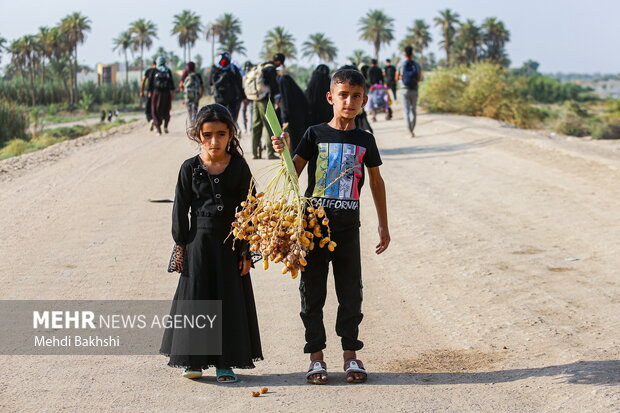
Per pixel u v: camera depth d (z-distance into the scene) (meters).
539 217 9.78
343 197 4.79
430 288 7.05
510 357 5.20
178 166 14.54
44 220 9.91
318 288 4.86
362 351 5.51
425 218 9.97
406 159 15.34
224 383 4.82
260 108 14.15
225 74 15.14
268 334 5.93
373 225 9.64
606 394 4.31
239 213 4.58
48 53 120.50
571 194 11.02
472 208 10.52
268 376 5.01
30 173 13.90
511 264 7.72
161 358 5.36
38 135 31.11
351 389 4.69
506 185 12.00
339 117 4.87
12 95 105.12
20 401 4.43
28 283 7.18
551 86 138.38
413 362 5.22
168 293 6.94
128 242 8.82
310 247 4.54
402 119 24.98
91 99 107.69
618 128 38.38
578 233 8.87
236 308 4.77
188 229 4.83
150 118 21.88
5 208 10.64
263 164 13.92
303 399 4.49
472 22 134.12
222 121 4.67
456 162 14.63
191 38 144.00
